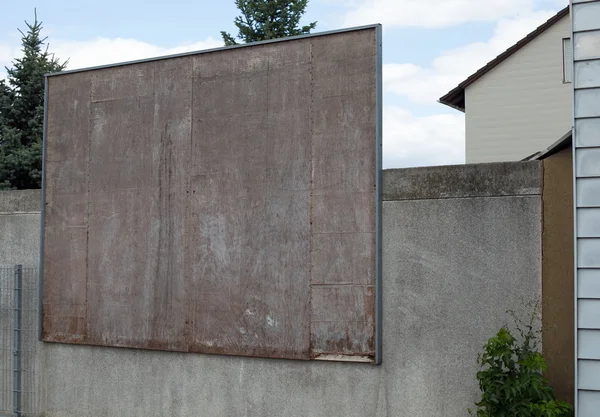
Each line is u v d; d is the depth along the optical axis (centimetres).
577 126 504
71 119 789
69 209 785
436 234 604
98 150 770
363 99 634
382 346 619
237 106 695
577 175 502
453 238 597
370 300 621
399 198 619
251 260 678
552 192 566
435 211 605
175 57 729
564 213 560
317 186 651
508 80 1952
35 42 1719
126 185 750
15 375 809
